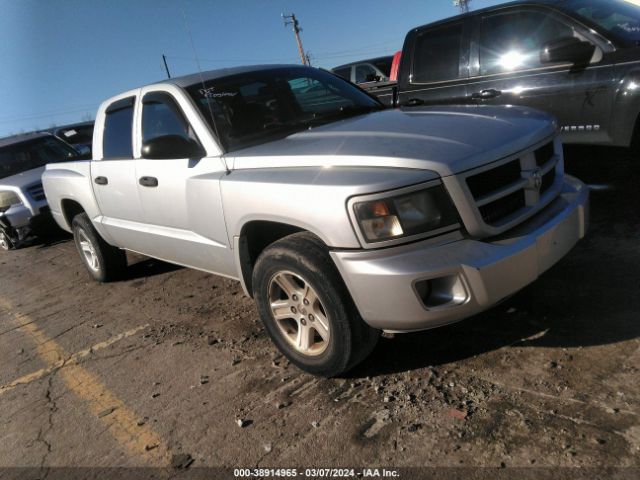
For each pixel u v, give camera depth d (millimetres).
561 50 4676
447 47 5668
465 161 2699
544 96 4922
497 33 5266
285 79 4332
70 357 4344
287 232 3508
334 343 2973
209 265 4012
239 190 3277
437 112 3572
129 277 6113
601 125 4609
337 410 2938
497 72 5250
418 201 2629
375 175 2697
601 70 4543
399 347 3408
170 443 2980
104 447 3068
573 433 2432
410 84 6039
